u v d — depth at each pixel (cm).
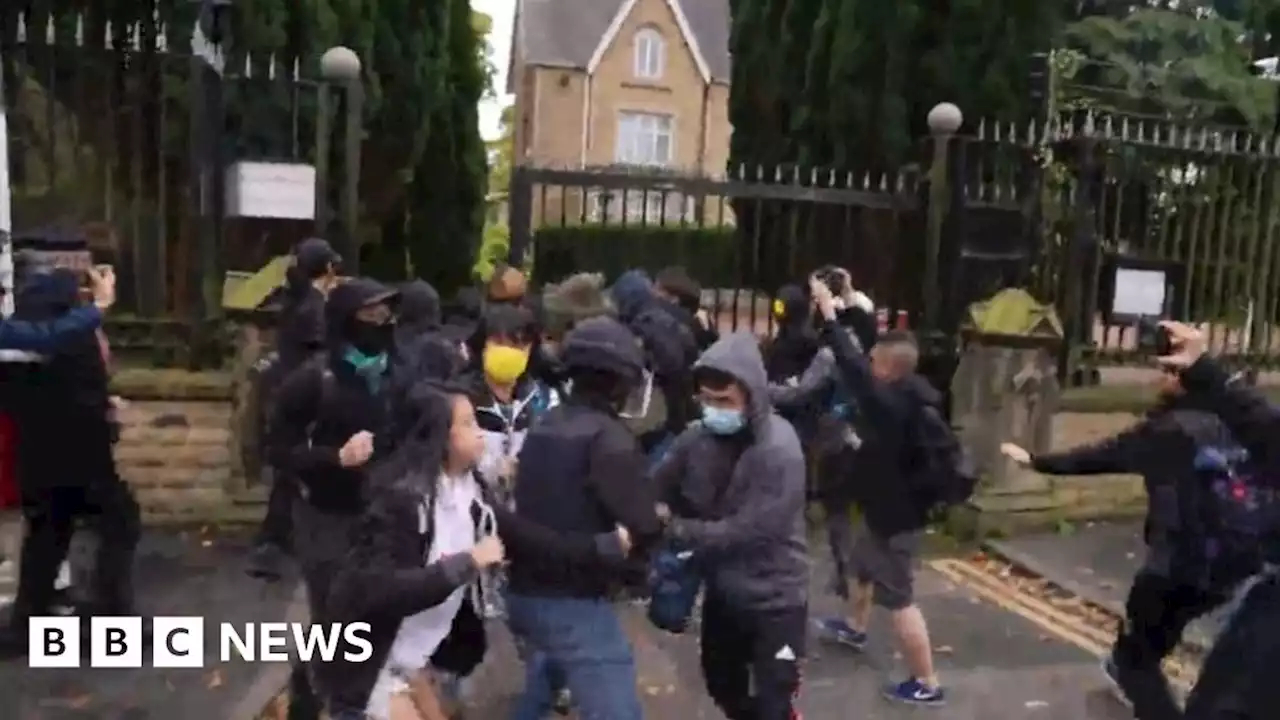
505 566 365
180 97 793
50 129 748
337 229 834
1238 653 401
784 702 405
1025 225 870
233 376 738
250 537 724
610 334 366
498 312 522
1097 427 829
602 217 845
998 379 802
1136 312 862
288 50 966
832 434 590
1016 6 974
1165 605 467
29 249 649
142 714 477
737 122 1180
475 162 1358
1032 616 657
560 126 3816
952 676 559
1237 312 889
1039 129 934
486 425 493
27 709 480
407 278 1262
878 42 987
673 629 439
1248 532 417
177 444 735
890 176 988
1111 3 1212
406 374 426
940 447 516
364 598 348
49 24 752
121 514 554
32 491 525
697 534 388
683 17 3847
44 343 515
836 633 598
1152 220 911
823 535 799
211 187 767
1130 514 838
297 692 430
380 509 354
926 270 851
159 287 786
